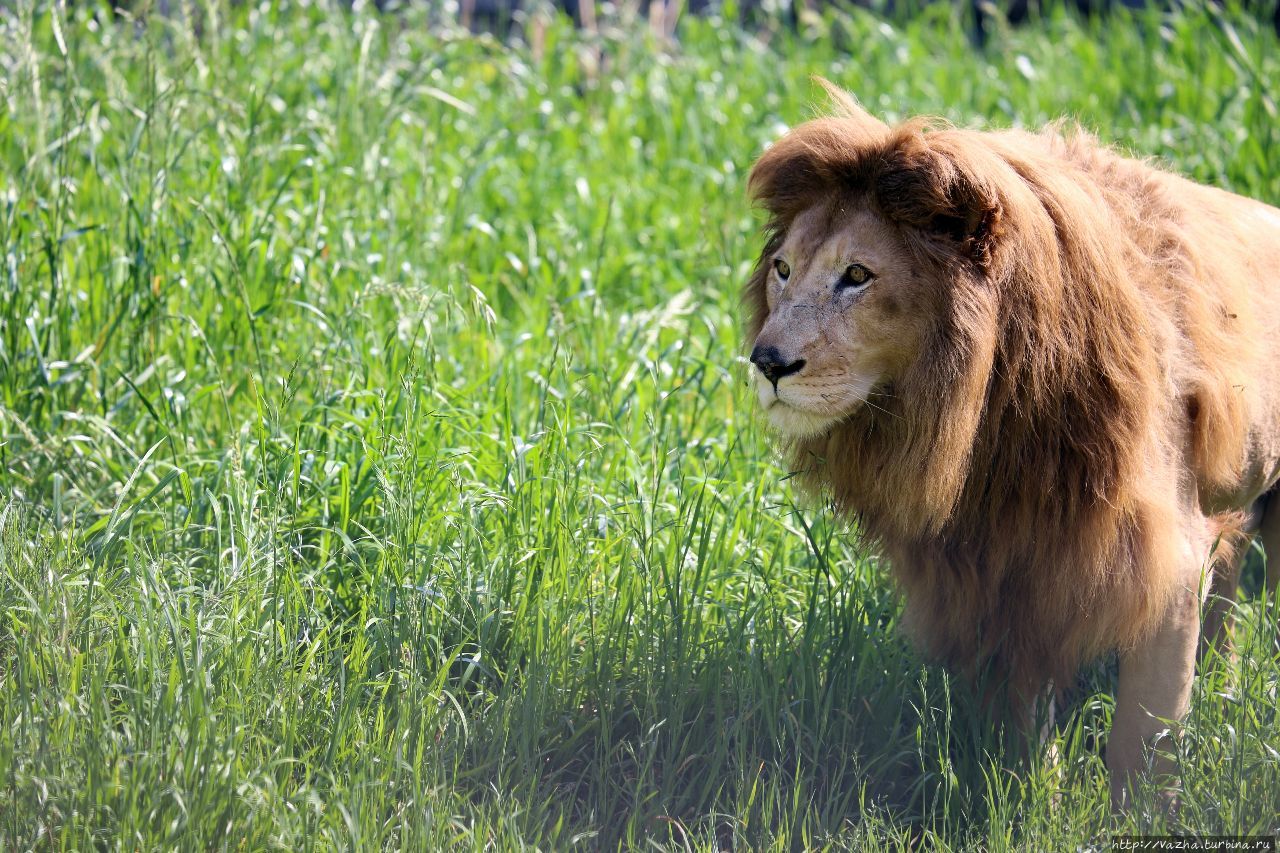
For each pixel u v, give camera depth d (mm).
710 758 7883
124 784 6645
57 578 7824
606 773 7730
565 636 8320
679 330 12438
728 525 9398
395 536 8492
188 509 8938
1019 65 17859
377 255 11773
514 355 11477
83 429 10320
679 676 8117
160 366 10859
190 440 10023
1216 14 17047
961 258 6816
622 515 9305
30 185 11312
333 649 8156
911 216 6793
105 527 8750
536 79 17875
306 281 11508
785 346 6824
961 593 7863
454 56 16359
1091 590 7375
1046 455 7227
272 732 7359
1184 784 7402
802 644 8359
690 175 16484
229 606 7996
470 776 7586
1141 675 7570
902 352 6945
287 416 10266
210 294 11398
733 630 8367
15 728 7055
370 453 8875
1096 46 19906
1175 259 7633
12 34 12344
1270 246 8461
